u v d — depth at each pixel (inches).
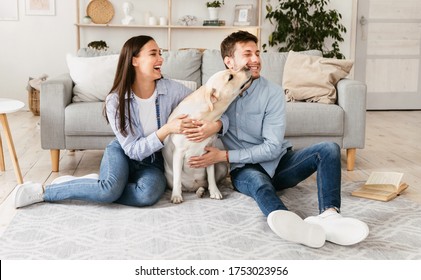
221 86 94.8
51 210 98.1
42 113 129.3
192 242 83.8
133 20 234.8
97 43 227.0
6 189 116.3
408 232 89.4
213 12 236.5
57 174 131.0
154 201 100.2
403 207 103.1
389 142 175.0
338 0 245.4
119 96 98.1
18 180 120.5
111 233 87.4
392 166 141.9
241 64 96.5
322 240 81.4
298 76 145.2
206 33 245.4
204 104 96.7
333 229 83.0
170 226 90.5
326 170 89.8
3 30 237.1
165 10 241.6
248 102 100.3
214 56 154.5
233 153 99.7
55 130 130.0
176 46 245.0
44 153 153.9
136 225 91.0
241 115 101.1
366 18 247.1
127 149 99.5
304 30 232.4
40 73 241.0
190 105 97.6
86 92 137.0
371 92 251.6
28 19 237.0
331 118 134.0
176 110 99.7
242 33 97.3
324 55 235.5
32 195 100.1
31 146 163.0
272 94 99.7
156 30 242.2
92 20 235.5
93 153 155.7
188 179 105.6
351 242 81.4
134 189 99.1
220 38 246.4
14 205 99.3
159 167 106.3
